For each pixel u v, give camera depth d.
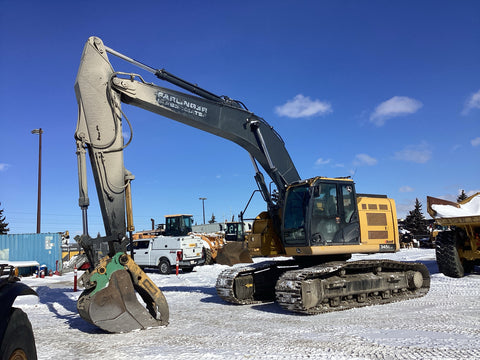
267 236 9.38
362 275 8.69
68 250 26.94
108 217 7.05
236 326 6.62
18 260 20.66
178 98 8.20
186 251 18.23
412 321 6.56
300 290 7.32
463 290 9.87
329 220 8.53
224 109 8.84
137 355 4.96
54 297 11.30
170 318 7.51
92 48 7.37
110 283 6.56
